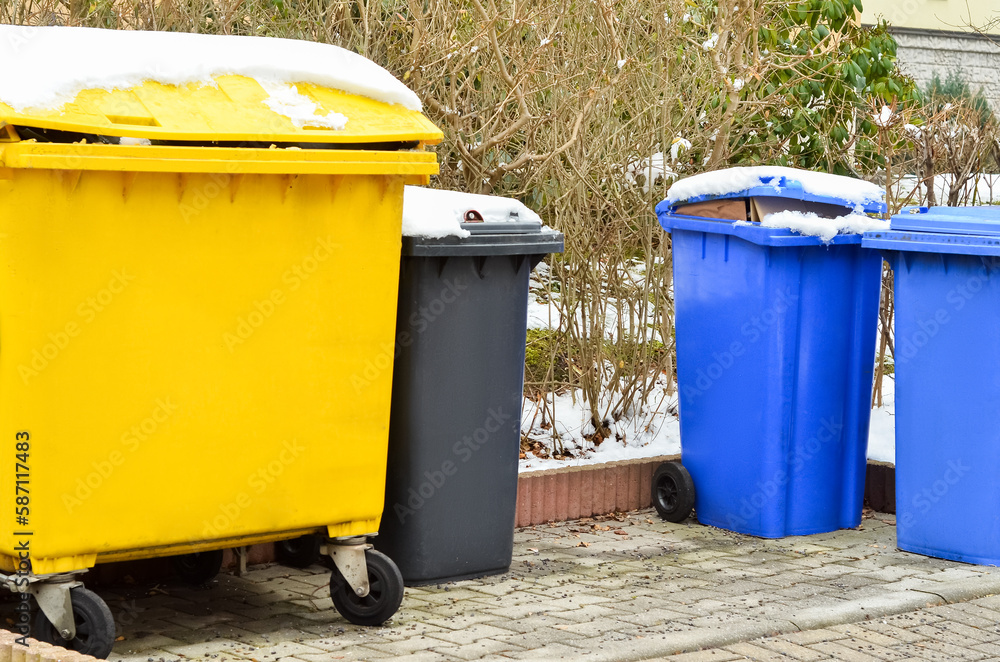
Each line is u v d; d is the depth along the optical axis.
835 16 8.01
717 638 4.00
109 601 4.48
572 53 6.31
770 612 4.33
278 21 6.43
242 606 4.42
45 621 3.69
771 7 7.45
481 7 5.82
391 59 6.36
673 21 6.45
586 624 4.17
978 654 4.00
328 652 3.86
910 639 4.14
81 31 3.76
